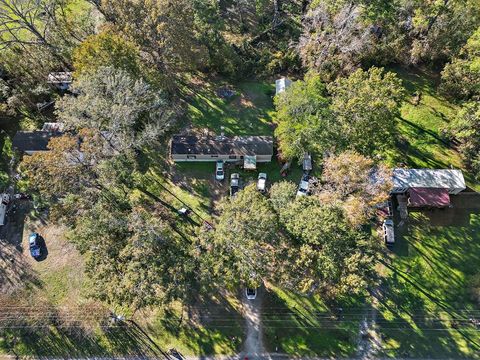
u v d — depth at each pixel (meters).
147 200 49.28
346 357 39.78
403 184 47.69
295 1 71.00
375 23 55.94
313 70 56.00
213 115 57.25
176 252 38.03
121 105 45.00
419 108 56.75
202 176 51.59
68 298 43.47
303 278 36.81
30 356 40.38
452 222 47.41
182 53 51.41
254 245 36.44
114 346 40.84
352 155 40.16
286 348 40.38
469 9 52.75
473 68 47.59
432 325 41.19
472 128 48.16
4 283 44.31
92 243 36.28
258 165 52.31
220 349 40.47
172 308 42.69
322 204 39.69
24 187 49.25
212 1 59.69
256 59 62.88
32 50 56.34
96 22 64.06
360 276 37.50
